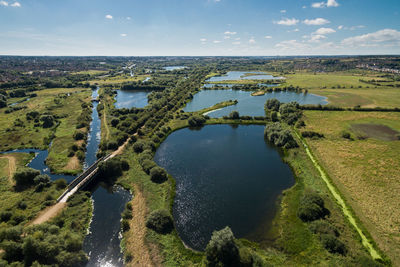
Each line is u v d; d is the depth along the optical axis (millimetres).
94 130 117125
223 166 79062
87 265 43125
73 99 184125
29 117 129750
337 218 50125
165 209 53375
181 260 43062
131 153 86688
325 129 106500
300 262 41188
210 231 51250
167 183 67688
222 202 60875
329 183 65062
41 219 52031
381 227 47594
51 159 82875
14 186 65188
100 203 60719
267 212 56344
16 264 37125
